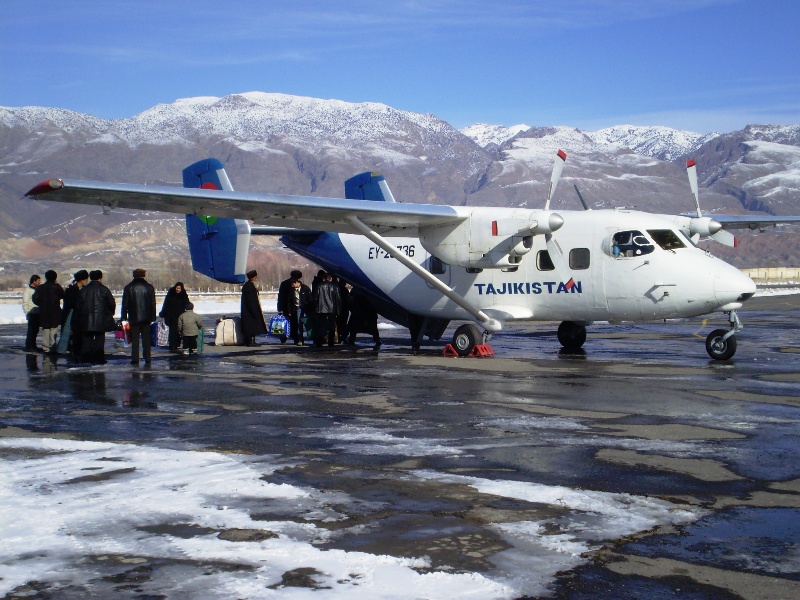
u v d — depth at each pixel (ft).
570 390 37.52
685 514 19.10
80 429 29.27
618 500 20.18
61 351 55.52
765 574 15.64
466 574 15.76
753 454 24.79
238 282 63.93
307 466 23.62
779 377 41.65
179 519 19.01
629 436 27.43
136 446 26.27
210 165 64.18
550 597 14.71
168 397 36.47
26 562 16.48
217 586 15.33
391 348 60.70
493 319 54.75
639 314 50.62
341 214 50.98
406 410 32.68
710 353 49.80
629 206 54.85
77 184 43.42
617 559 16.40
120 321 64.08
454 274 57.11
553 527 18.26
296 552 16.94
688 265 48.75
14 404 34.76
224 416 31.68
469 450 25.53
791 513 19.12
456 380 41.27
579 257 51.85
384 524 18.57
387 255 60.59
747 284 47.93
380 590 15.10
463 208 53.36
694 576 15.56
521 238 51.03
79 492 21.12
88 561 16.52
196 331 55.11
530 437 27.35
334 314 60.13
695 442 26.45
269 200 47.60
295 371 45.68
